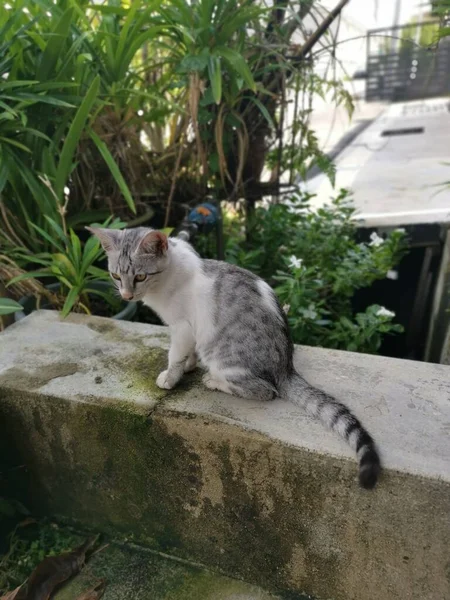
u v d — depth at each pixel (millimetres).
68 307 838
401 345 1391
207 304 585
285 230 1259
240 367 585
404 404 580
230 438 549
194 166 1229
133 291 576
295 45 1257
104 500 683
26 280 891
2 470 709
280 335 601
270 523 585
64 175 930
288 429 544
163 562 665
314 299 1101
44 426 655
